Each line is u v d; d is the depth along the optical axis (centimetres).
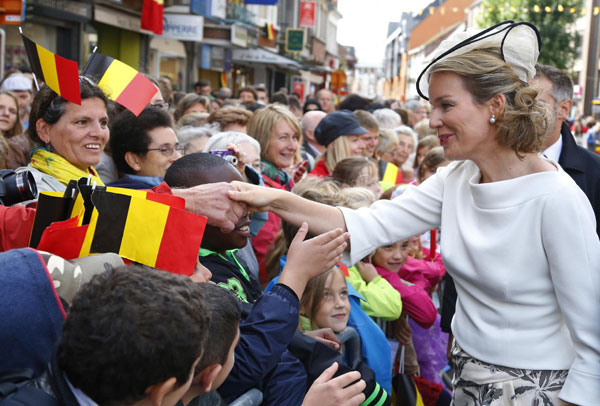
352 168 414
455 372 207
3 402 112
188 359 118
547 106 189
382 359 278
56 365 116
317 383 174
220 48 1978
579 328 178
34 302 122
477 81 183
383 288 313
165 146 312
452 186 208
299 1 3123
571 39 2505
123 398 115
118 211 162
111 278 118
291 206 215
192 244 170
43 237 151
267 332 186
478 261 191
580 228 179
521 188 185
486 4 2559
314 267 200
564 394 181
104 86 248
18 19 795
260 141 454
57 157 249
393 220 219
